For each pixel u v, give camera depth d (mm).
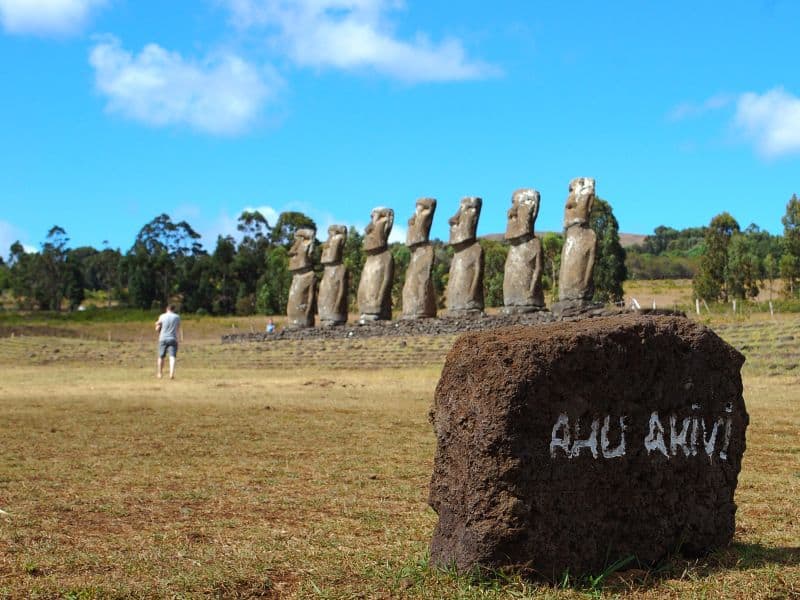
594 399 6410
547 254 66000
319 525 8289
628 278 93500
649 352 6715
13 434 14344
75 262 97875
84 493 9766
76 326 67438
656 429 6777
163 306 89688
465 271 39438
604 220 61938
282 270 80438
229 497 9609
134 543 7562
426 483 10414
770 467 11422
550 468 6203
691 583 6293
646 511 6699
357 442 13664
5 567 6723
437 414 6559
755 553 7062
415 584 6094
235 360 37281
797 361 24219
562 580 6199
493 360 6160
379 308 42688
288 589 6203
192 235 122938
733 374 7211
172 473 11047
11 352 40875
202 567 6637
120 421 16031
